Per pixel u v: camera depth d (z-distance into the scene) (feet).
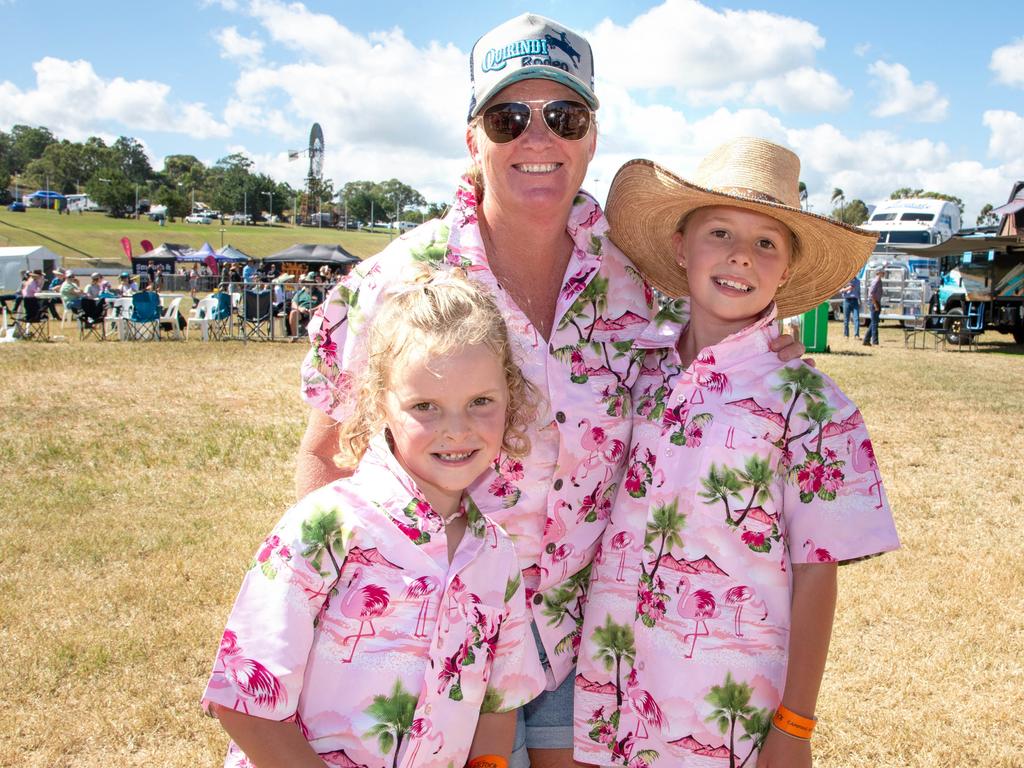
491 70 6.25
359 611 4.81
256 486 21.15
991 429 28.60
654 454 6.42
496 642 5.42
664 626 6.05
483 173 6.70
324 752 4.79
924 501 20.13
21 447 24.94
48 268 103.91
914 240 89.30
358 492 5.02
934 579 15.29
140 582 14.76
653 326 6.99
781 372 6.06
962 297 63.10
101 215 411.34
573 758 6.78
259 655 4.64
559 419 6.35
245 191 474.90
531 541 6.40
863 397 35.22
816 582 5.82
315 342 6.46
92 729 10.52
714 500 5.94
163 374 43.01
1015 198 61.26
